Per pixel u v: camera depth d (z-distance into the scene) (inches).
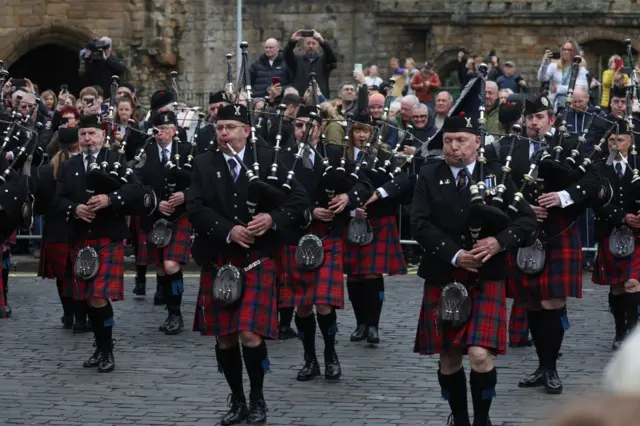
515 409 382.9
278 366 461.1
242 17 1676.9
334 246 436.1
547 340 410.9
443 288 331.6
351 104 693.9
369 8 1637.6
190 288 662.5
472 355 325.1
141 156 541.0
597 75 1531.7
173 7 1674.5
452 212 335.9
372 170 486.9
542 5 1528.1
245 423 369.7
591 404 66.7
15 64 1763.0
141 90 1686.8
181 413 386.6
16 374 450.6
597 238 482.3
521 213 337.4
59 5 1669.5
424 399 402.0
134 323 560.1
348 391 415.2
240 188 362.3
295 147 447.8
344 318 566.9
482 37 1566.2
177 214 533.6
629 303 477.7
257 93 886.4
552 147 417.7
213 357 481.4
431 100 1011.3
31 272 729.6
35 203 528.1
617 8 1493.6
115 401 404.5
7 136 474.6
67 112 699.4
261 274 360.2
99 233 451.8
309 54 890.1
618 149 471.5
